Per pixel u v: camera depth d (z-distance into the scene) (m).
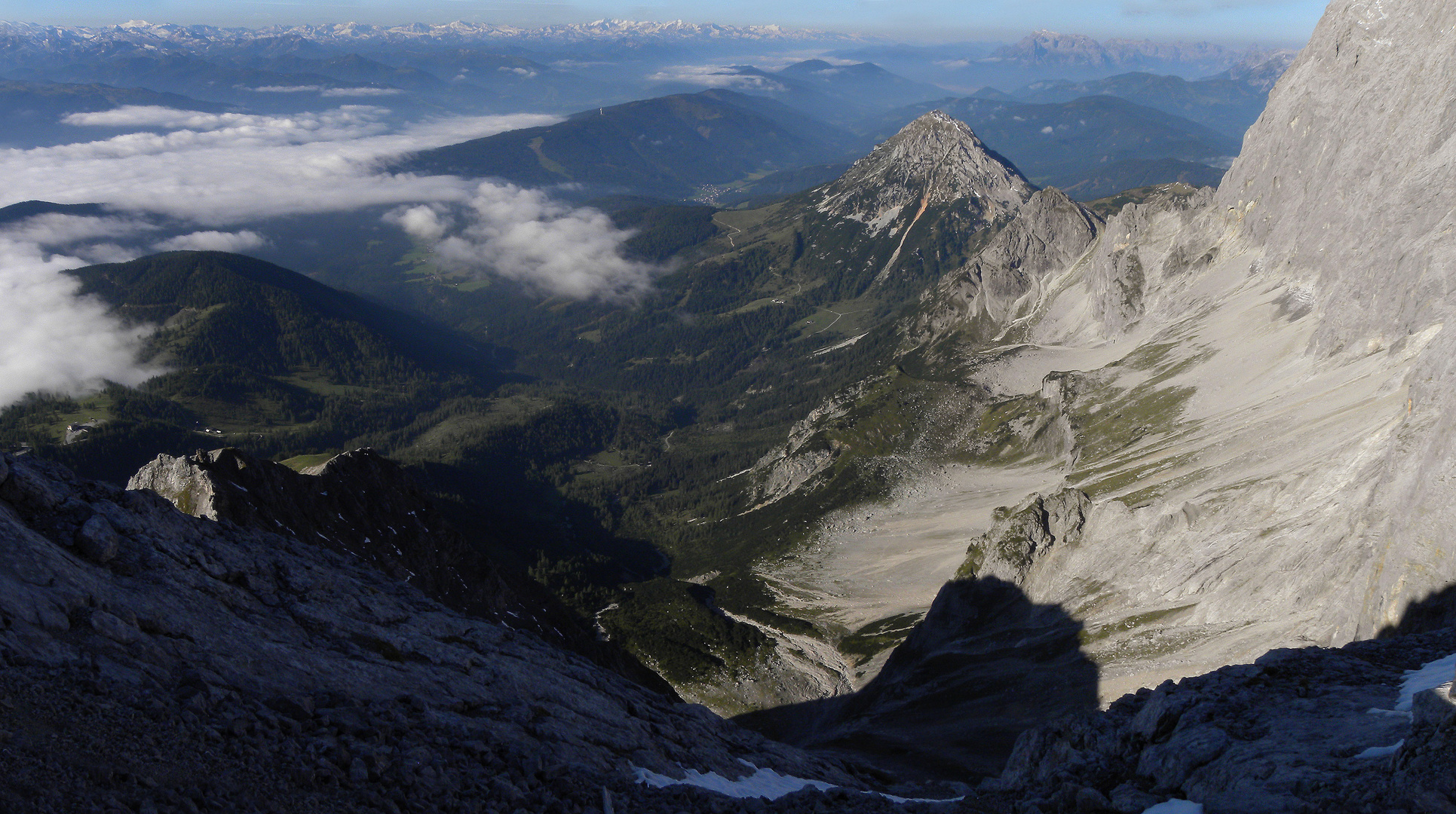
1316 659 32.59
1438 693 22.38
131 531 33.88
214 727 22.30
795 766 52.72
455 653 40.84
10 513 29.45
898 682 120.06
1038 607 115.00
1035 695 92.81
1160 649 87.44
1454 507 54.78
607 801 27.83
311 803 20.86
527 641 52.94
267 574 39.31
